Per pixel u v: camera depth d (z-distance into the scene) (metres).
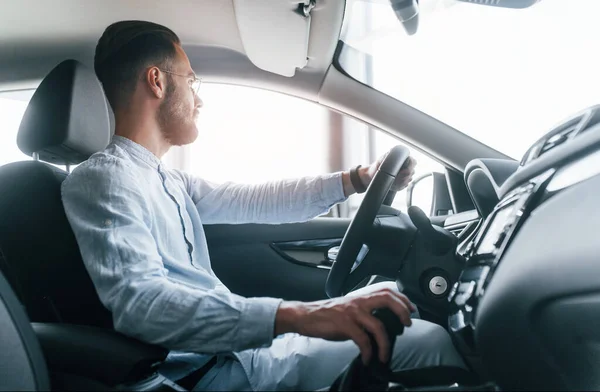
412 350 0.90
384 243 1.11
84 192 0.99
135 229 0.94
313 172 4.18
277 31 1.56
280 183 1.47
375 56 1.78
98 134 1.30
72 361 0.81
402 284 1.11
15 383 0.79
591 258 0.82
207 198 1.46
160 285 0.85
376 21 1.75
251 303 0.82
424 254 1.10
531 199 0.92
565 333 0.87
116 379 0.79
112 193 0.98
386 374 0.72
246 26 1.57
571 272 0.84
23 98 1.81
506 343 0.88
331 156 4.11
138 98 1.22
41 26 1.59
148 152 1.21
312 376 0.98
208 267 1.28
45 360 0.81
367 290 1.19
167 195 1.20
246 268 1.74
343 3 1.45
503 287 0.87
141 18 1.63
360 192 1.44
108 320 1.03
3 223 1.02
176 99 1.26
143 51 1.21
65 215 1.03
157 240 1.08
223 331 0.81
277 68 1.77
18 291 1.12
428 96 1.81
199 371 1.05
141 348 0.82
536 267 0.85
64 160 1.30
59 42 1.66
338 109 1.84
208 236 1.73
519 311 0.86
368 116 1.79
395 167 1.11
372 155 3.99
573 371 0.89
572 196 0.83
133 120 1.22
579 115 0.97
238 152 4.40
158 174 1.22
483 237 1.05
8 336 0.80
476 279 0.95
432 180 1.99
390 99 1.76
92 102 1.28
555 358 0.88
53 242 1.02
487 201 1.24
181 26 1.69
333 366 0.98
